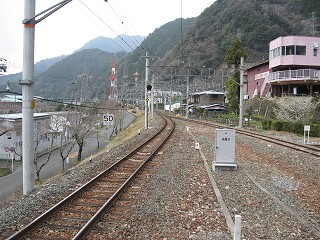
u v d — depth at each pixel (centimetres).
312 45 4550
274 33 7519
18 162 3450
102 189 981
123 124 7156
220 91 7288
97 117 4784
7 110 4500
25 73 1028
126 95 9775
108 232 646
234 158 1305
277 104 3831
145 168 1317
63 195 932
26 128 1038
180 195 922
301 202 940
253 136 2897
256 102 5006
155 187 1005
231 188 1017
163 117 6072
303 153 1916
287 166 1539
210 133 3070
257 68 5700
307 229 696
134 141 2384
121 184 1049
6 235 636
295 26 7656
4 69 2630
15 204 843
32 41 1027
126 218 726
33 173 1059
